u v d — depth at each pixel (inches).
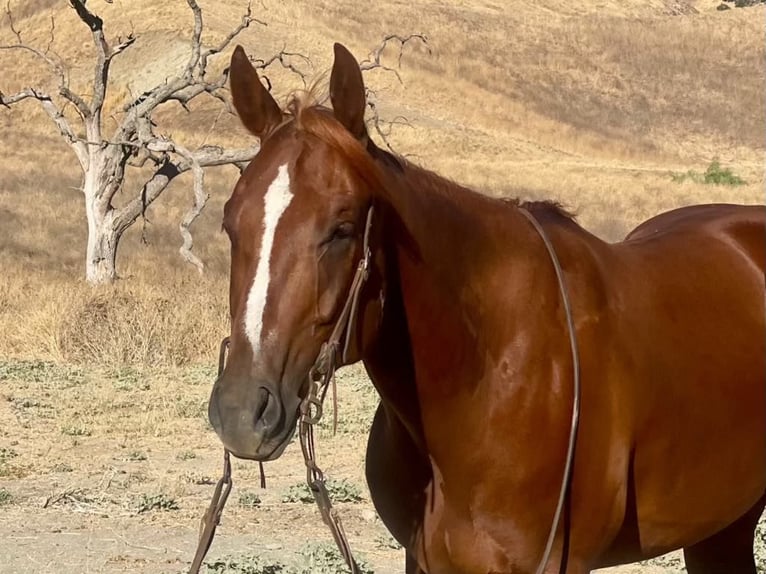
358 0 3526.1
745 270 182.1
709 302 171.8
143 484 338.6
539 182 2023.9
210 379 514.6
